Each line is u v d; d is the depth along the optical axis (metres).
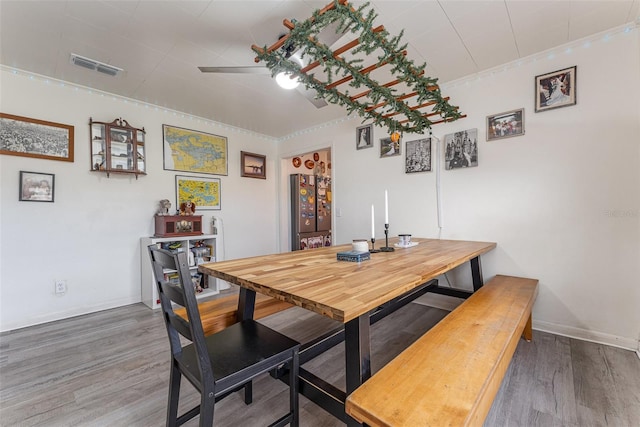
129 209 3.26
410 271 1.39
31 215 2.64
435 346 1.24
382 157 3.50
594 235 2.17
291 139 4.70
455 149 2.87
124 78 2.76
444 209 2.97
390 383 0.98
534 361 1.92
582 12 1.89
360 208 3.72
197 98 3.25
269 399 1.62
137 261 3.31
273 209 4.91
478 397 0.90
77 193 2.90
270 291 1.13
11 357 2.05
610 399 1.53
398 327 2.55
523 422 1.39
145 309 3.07
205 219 3.95
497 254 2.62
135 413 1.49
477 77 2.71
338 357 2.06
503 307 1.73
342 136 3.93
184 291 0.97
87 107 2.96
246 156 4.48
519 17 1.93
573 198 2.25
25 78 2.61
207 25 2.00
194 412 1.28
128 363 1.98
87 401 1.58
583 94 2.20
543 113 2.38
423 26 2.02
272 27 2.02
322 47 1.53
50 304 2.74
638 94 2.01
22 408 1.52
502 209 2.59
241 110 3.63
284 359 1.22
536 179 2.42
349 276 1.30
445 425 0.78
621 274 2.07
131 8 1.83
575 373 1.77
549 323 2.36
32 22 1.94
